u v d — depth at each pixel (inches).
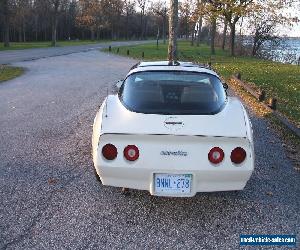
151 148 135.5
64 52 1480.1
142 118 142.6
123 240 132.8
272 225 145.3
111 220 146.9
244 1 1290.6
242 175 136.7
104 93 460.4
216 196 169.8
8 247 126.9
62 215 149.6
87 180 185.2
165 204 161.5
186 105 149.8
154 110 147.2
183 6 1497.3
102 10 2974.9
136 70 176.9
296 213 155.1
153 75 170.4
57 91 475.8
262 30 1571.1
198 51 1733.5
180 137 133.8
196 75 171.2
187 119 141.2
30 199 162.9
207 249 128.4
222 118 143.9
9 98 416.5
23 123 298.2
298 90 514.6
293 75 716.7
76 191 172.2
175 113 144.9
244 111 154.9
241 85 514.3
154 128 137.1
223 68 855.1
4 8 1916.8
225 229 141.9
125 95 160.4
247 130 140.3
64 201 161.8
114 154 136.8
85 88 505.4
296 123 317.7
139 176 137.4
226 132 136.6
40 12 3139.8
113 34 3900.1
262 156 226.4
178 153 135.0
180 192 137.3
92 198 165.5
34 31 3366.1
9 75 649.0
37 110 350.6
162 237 135.6
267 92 486.0
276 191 176.2
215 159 135.0
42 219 145.9
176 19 698.8
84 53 1443.2
